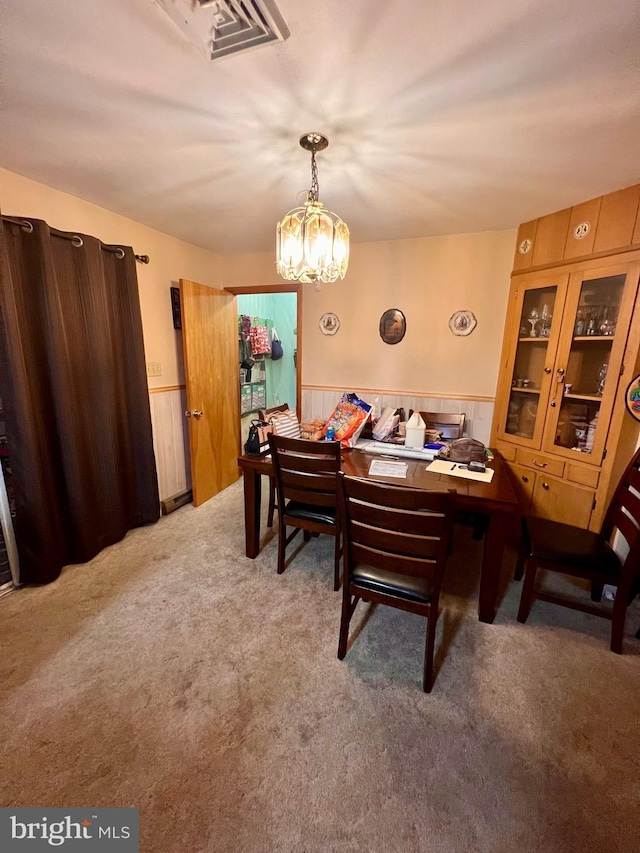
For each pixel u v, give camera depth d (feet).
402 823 3.50
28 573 6.79
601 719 4.48
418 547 4.52
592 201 7.00
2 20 3.23
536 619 6.15
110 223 8.15
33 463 6.37
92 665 5.16
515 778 3.86
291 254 5.61
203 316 10.51
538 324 8.42
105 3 3.09
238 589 6.84
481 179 6.37
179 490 10.77
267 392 20.43
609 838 3.39
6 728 4.30
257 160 5.83
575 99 4.25
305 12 3.18
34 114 4.66
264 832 3.42
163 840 3.35
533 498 8.50
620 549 7.04
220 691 4.80
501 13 3.16
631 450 6.99
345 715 4.50
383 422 8.73
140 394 8.62
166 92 4.23
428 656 4.74
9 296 5.81
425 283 9.95
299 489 6.66
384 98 4.30
